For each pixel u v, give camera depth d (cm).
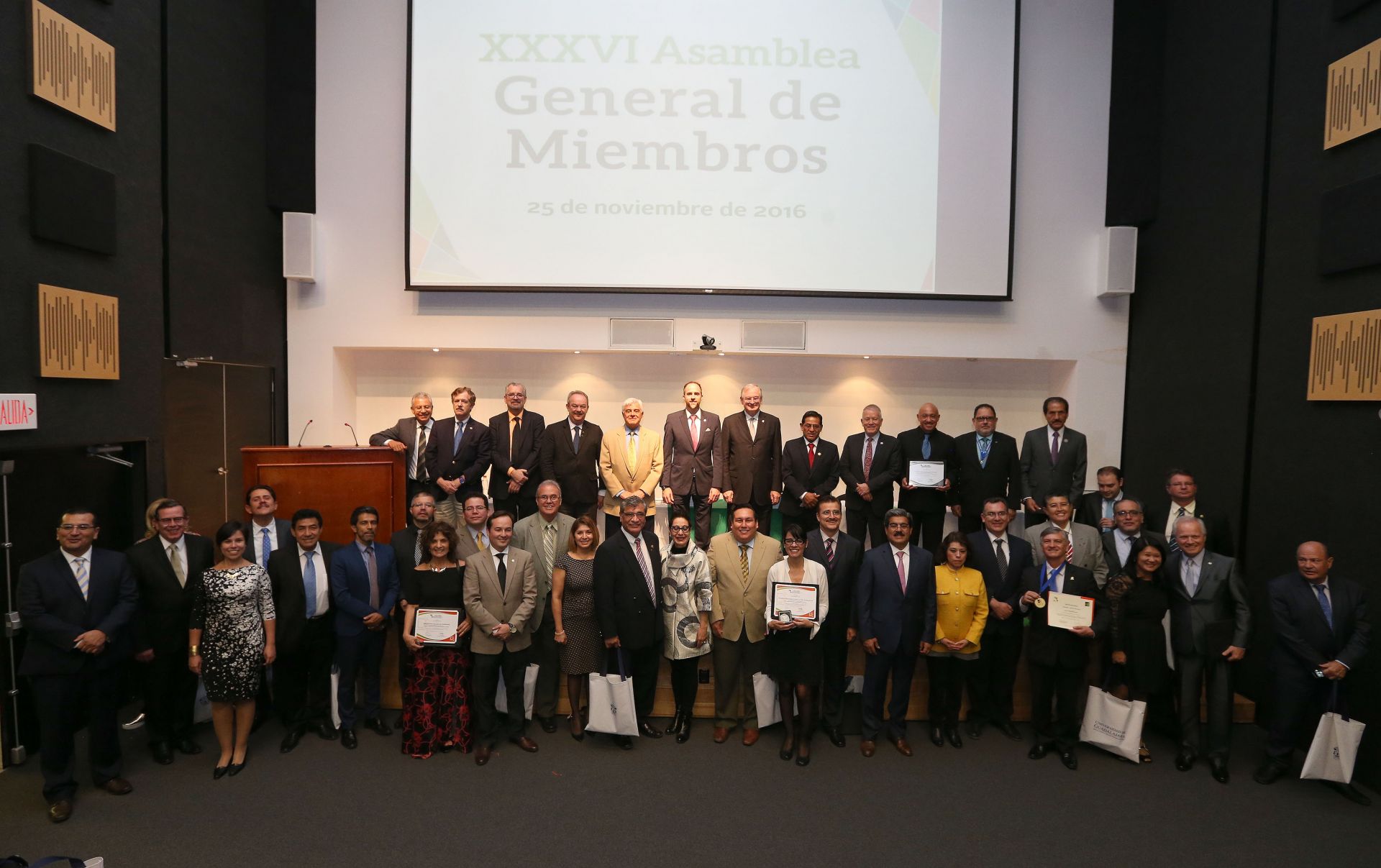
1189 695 454
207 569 434
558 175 684
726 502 689
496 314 705
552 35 680
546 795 407
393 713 516
